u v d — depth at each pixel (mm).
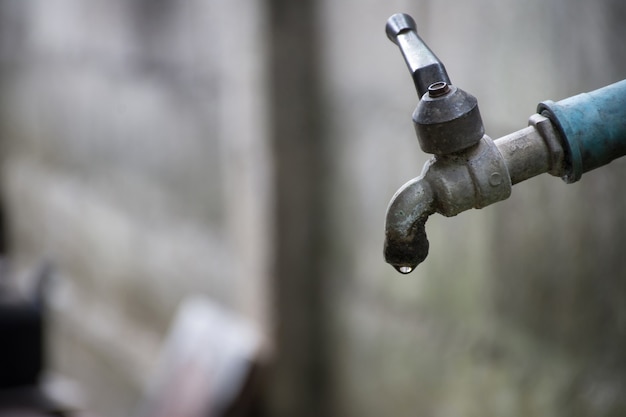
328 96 3500
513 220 2623
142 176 4891
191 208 4441
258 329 3912
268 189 3748
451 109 1094
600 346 2387
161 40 4543
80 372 5746
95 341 5531
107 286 5398
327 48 3469
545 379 2584
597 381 2410
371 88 3260
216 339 4090
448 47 2762
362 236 3418
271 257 3793
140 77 4809
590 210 2355
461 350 2918
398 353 3260
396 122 3154
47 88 5984
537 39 2428
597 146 1153
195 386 4074
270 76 3662
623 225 2258
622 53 2172
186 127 4402
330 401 3695
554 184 2461
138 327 5062
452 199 1114
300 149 3656
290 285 3771
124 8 4883
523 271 2611
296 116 3641
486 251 2750
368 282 3406
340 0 3363
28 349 3713
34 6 6043
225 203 4117
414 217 1122
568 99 1183
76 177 5707
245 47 3779
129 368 5160
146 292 4945
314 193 3641
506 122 2566
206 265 4340
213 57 4074
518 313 2656
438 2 2793
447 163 1122
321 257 3656
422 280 3078
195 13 4195
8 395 3639
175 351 4336
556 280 2498
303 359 3771
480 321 2814
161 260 4758
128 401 5188
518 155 1146
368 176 3340
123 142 5070
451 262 2916
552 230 2486
